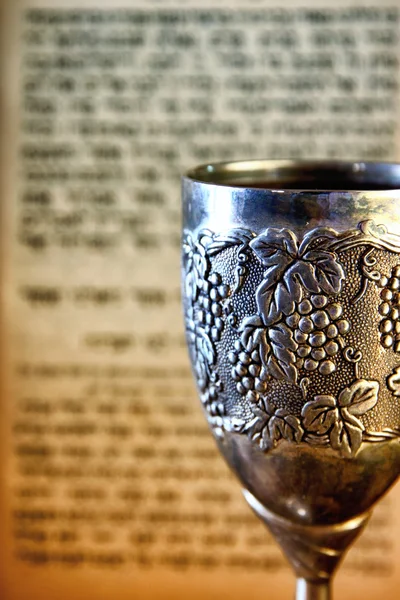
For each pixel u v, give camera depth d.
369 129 0.56
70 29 0.56
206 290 0.26
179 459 0.61
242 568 0.62
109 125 0.57
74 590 0.63
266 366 0.25
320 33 0.55
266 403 0.25
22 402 0.61
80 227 0.58
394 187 0.29
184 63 0.56
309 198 0.24
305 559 0.27
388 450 0.26
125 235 0.58
